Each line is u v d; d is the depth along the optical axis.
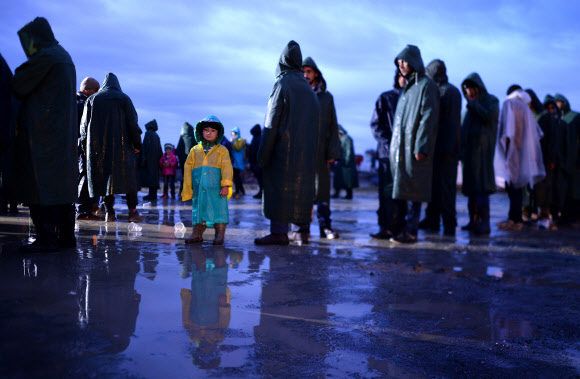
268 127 4.77
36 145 3.40
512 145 7.68
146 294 2.48
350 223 7.75
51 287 2.50
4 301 2.20
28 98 3.42
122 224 5.69
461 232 7.10
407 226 5.61
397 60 5.78
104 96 5.66
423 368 1.76
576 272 3.97
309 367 1.67
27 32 3.48
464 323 2.39
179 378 1.48
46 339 1.73
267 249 4.46
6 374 1.42
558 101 9.18
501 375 1.74
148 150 10.41
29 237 4.22
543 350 2.04
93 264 3.16
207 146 4.50
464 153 7.14
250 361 1.67
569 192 8.94
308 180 4.88
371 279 3.36
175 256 3.72
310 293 2.81
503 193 19.45
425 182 5.51
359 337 2.06
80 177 5.94
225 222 4.49
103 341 1.75
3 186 5.92
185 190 4.55
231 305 2.40
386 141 6.62
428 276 3.59
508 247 5.47
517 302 2.89
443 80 6.58
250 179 22.14
